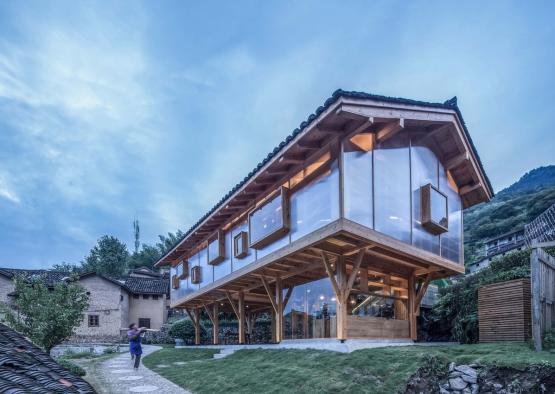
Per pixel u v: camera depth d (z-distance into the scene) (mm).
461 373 9109
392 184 12734
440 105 12789
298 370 10180
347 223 10961
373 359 9930
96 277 32031
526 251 14648
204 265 20875
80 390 2639
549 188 49875
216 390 9953
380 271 14453
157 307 36312
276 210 13844
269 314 26203
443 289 19047
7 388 2150
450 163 15406
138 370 13875
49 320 12844
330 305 14156
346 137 11477
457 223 16156
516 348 9883
